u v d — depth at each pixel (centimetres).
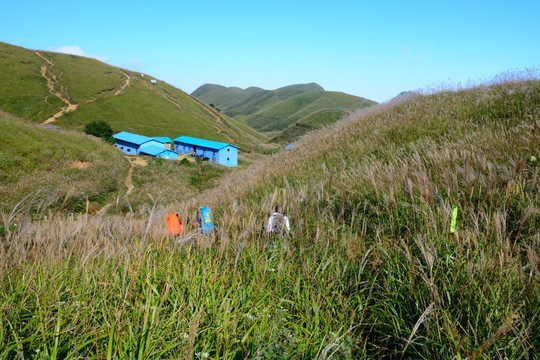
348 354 219
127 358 182
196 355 195
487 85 1330
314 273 316
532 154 477
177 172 3800
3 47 10300
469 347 203
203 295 251
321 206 476
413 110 1201
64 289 259
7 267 258
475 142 592
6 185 1722
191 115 10812
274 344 218
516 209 341
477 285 237
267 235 397
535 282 230
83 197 1568
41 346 188
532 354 203
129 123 8700
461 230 305
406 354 232
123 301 222
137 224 390
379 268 307
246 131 13675
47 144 2658
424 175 407
